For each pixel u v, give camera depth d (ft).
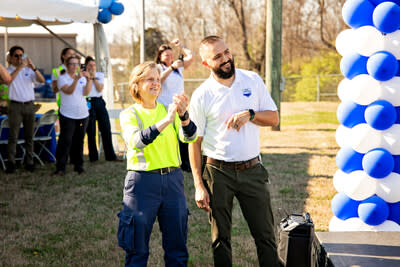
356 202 13.10
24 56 23.93
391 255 9.75
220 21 91.09
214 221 10.50
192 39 90.63
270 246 10.61
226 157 10.28
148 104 10.41
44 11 23.34
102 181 23.47
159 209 10.21
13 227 16.61
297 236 10.78
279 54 40.22
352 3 12.38
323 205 18.53
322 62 81.71
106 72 29.53
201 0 89.86
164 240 10.37
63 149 24.61
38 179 23.91
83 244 14.96
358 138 12.44
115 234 15.90
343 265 9.25
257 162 10.54
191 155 10.60
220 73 10.16
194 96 10.52
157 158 9.98
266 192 10.50
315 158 28.32
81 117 24.41
